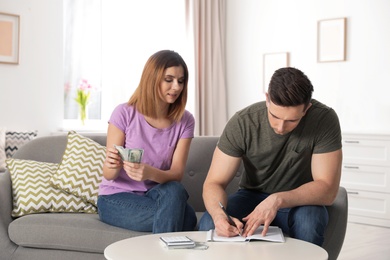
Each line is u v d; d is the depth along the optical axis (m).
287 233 2.29
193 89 5.77
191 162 2.94
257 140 2.27
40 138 3.06
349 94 5.38
